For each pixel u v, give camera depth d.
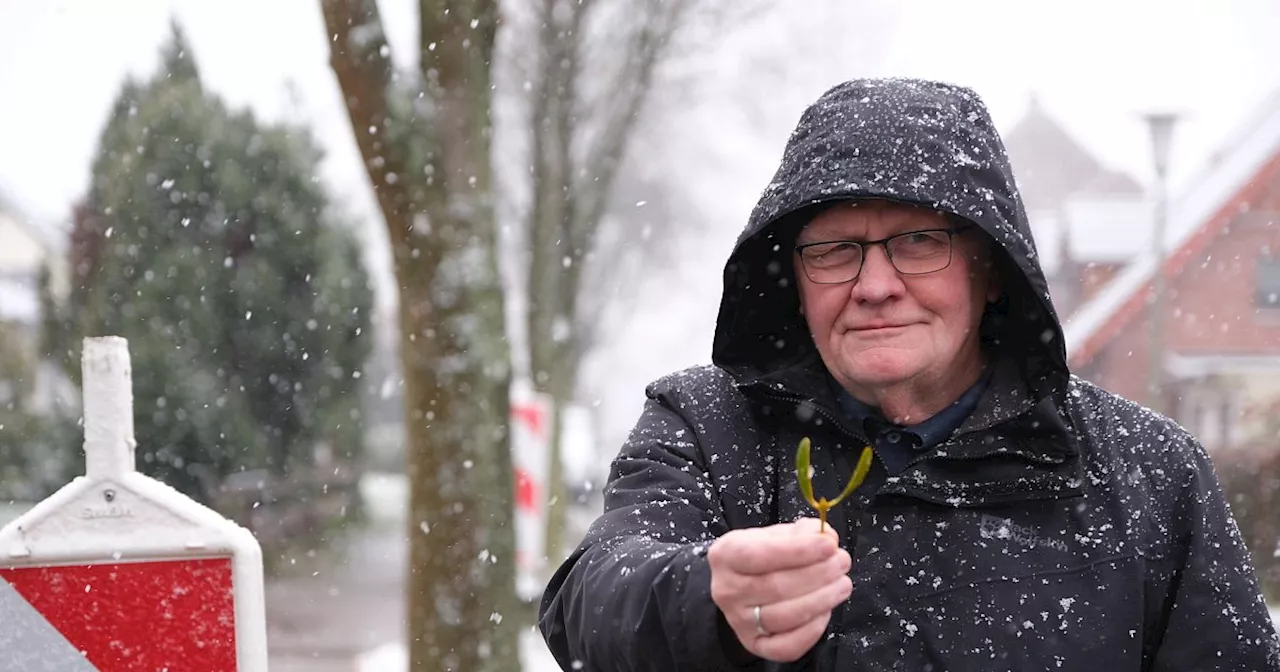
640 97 16.34
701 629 1.87
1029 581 2.21
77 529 2.44
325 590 15.21
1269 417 24.28
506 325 6.46
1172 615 2.28
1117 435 2.36
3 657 2.40
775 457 2.36
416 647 6.34
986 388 2.35
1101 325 25.17
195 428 16.58
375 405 29.02
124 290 16.64
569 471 29.39
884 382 2.25
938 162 2.23
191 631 2.45
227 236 17.25
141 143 16.94
